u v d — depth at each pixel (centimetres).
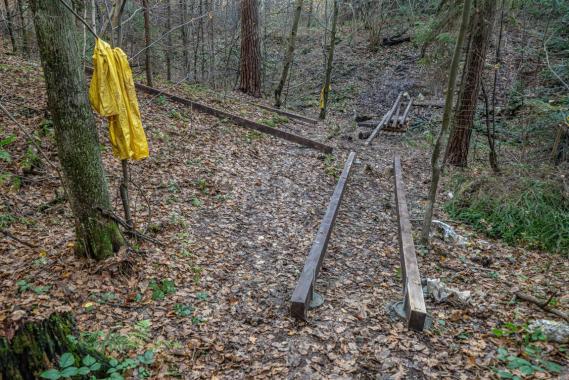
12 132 704
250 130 1080
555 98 992
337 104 1873
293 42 1461
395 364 354
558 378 325
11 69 995
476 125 1264
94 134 436
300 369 347
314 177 880
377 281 512
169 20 1501
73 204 445
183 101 1105
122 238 478
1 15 1223
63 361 223
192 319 407
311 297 452
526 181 762
